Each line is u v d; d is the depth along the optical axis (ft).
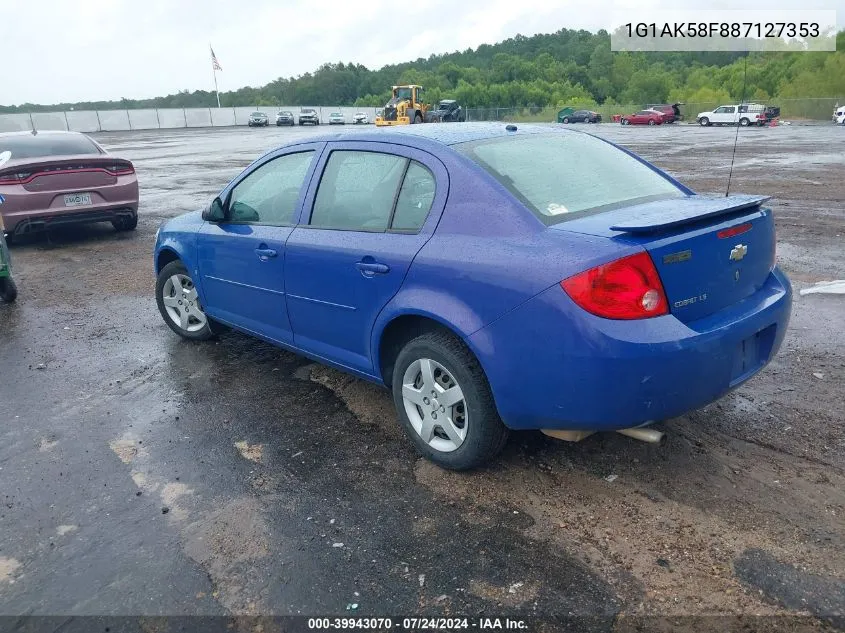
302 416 14.16
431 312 10.76
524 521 10.22
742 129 135.85
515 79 350.23
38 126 221.46
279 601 8.87
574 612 8.43
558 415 9.82
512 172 11.16
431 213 11.22
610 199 11.30
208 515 10.80
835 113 147.54
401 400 12.09
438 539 9.93
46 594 9.20
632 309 9.15
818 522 9.84
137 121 239.91
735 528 9.78
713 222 10.18
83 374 16.98
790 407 13.37
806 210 34.78
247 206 15.39
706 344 9.47
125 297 23.88
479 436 10.88
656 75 240.32
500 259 9.98
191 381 16.25
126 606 8.91
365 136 13.03
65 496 11.51
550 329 9.43
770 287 11.29
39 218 30.66
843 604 8.32
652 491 10.77
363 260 11.98
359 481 11.58
